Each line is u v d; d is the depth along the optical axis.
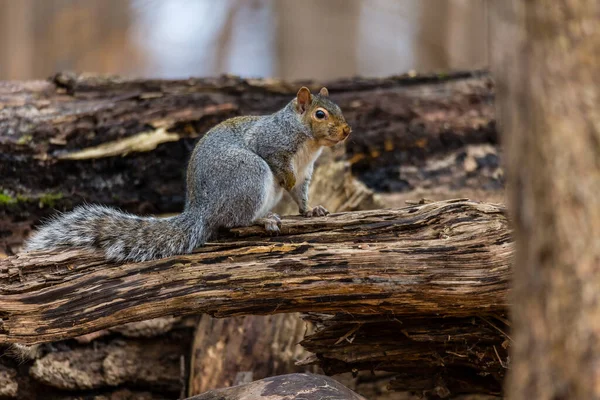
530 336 4.83
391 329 9.06
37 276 8.22
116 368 11.28
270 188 9.98
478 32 28.36
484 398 10.80
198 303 8.27
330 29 29.34
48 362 10.91
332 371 9.48
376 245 8.37
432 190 13.74
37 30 28.34
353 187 12.75
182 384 11.39
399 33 30.28
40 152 12.34
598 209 4.56
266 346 11.24
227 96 13.62
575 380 4.49
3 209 12.13
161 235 8.80
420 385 9.55
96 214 9.04
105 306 8.11
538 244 4.75
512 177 4.95
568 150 4.64
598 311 4.48
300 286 8.23
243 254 8.45
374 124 14.05
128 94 13.14
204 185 9.55
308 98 10.46
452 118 14.31
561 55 4.70
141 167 12.95
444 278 8.15
